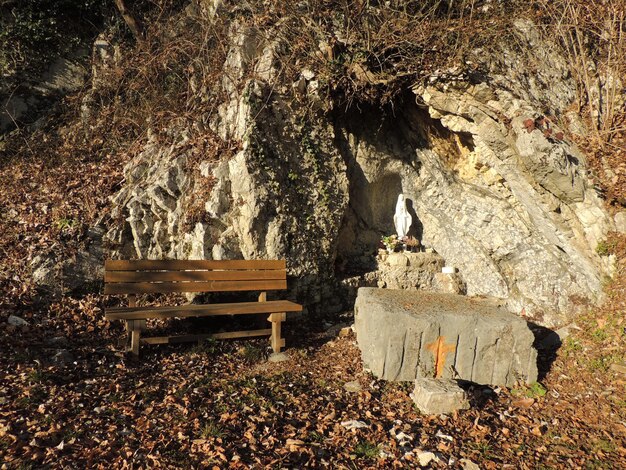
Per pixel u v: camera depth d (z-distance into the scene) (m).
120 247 6.66
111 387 4.19
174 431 3.57
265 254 6.53
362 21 7.05
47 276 6.05
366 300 5.40
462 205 7.99
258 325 6.34
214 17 8.26
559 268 6.95
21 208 6.89
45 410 3.64
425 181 8.41
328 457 3.47
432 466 3.47
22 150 8.42
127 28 9.66
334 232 7.09
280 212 6.62
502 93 6.34
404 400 4.48
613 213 6.02
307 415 4.05
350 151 7.88
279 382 4.71
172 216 6.73
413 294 5.82
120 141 8.28
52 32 9.61
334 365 5.30
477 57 6.58
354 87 7.05
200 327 6.07
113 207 6.86
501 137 6.46
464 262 7.98
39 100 9.53
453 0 7.25
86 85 9.35
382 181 8.38
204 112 7.59
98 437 3.41
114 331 5.64
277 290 6.51
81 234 6.53
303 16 7.21
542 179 6.13
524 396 4.76
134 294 5.52
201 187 6.69
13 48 9.42
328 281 6.98
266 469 3.20
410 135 8.27
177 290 5.57
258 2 7.79
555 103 6.57
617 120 6.20
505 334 4.95
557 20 6.91
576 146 6.25
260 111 6.75
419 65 6.77
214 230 6.53
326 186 7.16
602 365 5.12
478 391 4.77
